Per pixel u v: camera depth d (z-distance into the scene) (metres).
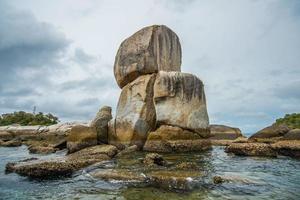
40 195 9.68
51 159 15.50
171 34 25.33
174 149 20.36
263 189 10.03
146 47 22.86
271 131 25.27
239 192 9.62
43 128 45.56
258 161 16.50
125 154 18.66
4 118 74.12
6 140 37.91
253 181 10.95
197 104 22.28
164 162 14.54
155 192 9.70
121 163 14.85
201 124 22.19
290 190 9.98
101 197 9.29
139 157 17.30
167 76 21.92
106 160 15.80
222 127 36.00
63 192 9.98
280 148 19.11
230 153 19.58
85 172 12.68
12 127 47.06
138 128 20.97
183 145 20.73
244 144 19.31
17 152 24.38
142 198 9.04
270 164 15.48
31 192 10.05
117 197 9.23
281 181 11.35
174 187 10.30
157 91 21.78
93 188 10.38
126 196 9.30
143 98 21.69
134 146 20.25
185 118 21.36
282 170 13.76
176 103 21.48
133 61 23.17
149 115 21.58
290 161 16.53
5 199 9.29
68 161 14.20
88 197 9.34
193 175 11.05
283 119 44.28
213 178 10.93
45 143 27.64
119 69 24.11
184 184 10.27
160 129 20.88
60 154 20.38
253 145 18.88
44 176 12.09
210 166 14.66
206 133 22.64
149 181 10.86
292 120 42.41
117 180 11.19
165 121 21.28
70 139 20.06
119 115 22.23
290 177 12.14
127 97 22.50
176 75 21.98
